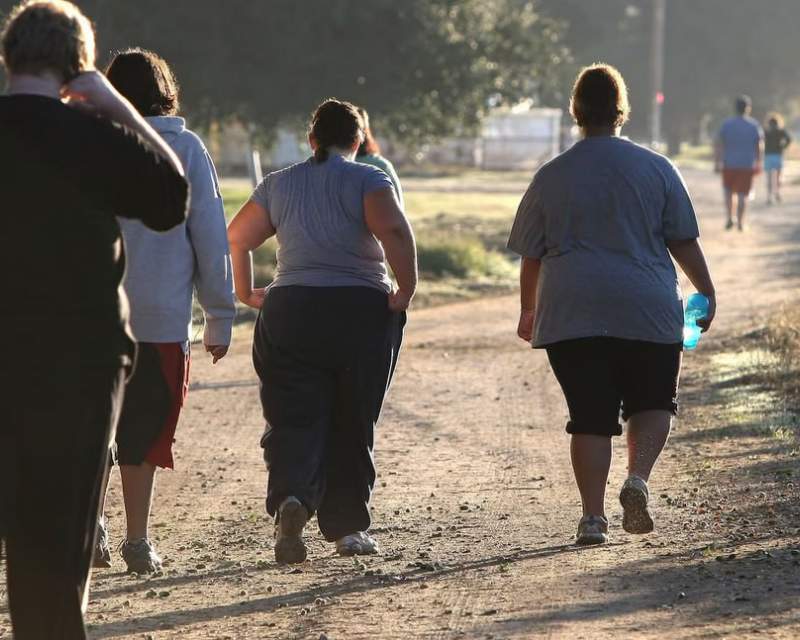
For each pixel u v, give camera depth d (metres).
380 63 106.81
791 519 24.88
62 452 14.19
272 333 22.91
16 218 14.10
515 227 23.33
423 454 33.31
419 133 123.12
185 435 36.56
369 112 109.12
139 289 21.86
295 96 105.50
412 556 23.52
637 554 22.59
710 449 32.12
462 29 113.25
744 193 101.69
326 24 106.19
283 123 121.50
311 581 21.95
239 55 104.94
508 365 47.47
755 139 100.94
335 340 22.78
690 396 39.56
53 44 14.67
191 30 101.81
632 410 23.33
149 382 22.08
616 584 20.50
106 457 14.82
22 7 14.95
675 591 19.86
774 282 68.00
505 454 33.16
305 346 22.77
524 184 177.25
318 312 22.75
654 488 28.27
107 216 14.44
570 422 23.14
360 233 22.95
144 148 14.62
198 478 31.48
